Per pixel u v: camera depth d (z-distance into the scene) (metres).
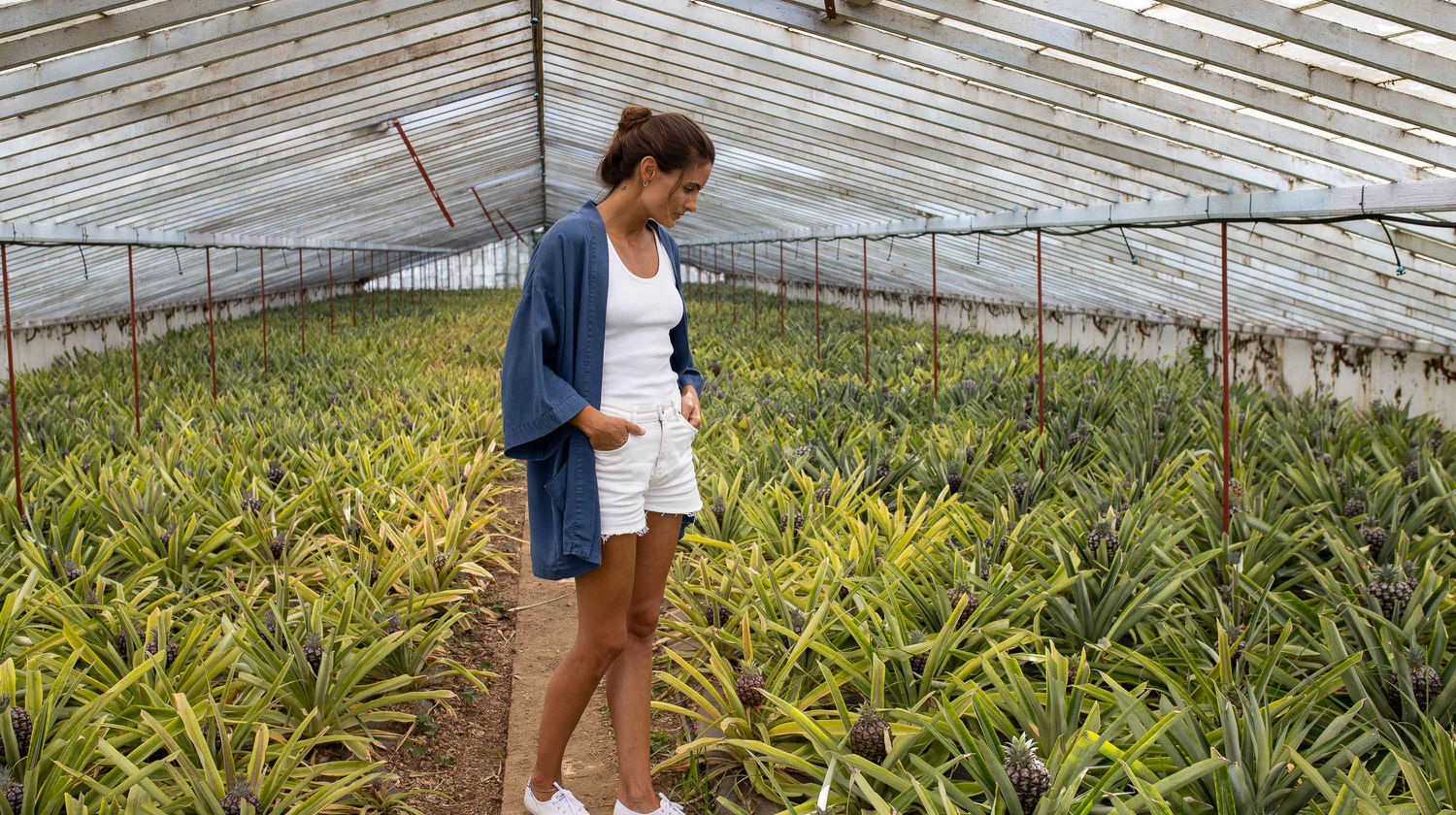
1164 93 4.21
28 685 2.71
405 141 8.98
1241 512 4.32
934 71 5.02
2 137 4.88
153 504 4.53
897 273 15.19
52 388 9.14
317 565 4.36
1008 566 3.70
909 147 6.67
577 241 2.40
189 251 11.33
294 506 4.84
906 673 3.11
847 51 5.19
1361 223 5.08
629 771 2.65
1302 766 2.37
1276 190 4.66
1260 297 8.31
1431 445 6.30
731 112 7.51
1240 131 4.16
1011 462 5.69
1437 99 3.28
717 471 5.50
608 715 3.42
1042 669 3.46
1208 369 10.66
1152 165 5.07
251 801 2.44
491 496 6.52
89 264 9.52
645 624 2.69
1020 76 4.64
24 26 3.63
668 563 2.66
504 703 3.65
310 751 3.14
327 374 10.38
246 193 8.89
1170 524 4.13
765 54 5.67
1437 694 2.86
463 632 4.25
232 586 3.48
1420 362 7.80
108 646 3.14
